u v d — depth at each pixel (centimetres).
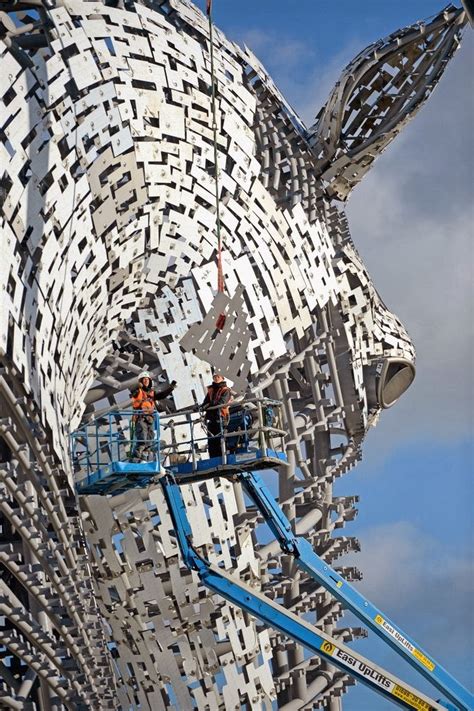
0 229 2578
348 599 3098
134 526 3597
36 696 3612
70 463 2908
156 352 3666
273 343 4097
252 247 4050
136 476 2683
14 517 2634
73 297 3056
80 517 2948
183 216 3725
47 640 2878
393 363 5200
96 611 3203
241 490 4003
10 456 3272
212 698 3731
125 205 3378
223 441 2691
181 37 3834
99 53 3312
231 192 3956
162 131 3562
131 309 3662
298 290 4300
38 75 2864
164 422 3684
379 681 3011
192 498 3709
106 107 3225
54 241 2858
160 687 3666
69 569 2930
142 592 3578
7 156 2631
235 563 3972
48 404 2725
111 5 3659
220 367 3000
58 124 2900
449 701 3216
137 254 3522
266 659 4009
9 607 2777
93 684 3353
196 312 3728
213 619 3781
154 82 3538
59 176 2875
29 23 3022
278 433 2708
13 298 2600
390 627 3155
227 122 3947
